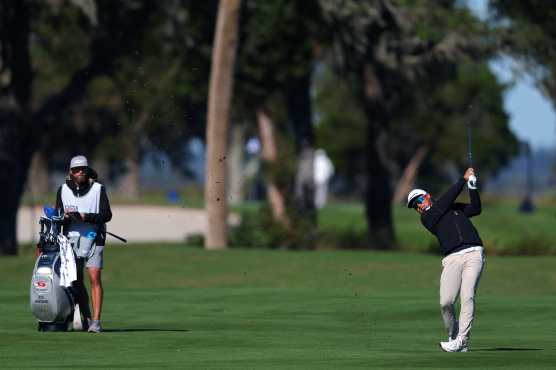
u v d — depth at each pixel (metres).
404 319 64.38
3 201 126.62
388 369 42.22
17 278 90.81
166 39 140.12
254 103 144.50
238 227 130.62
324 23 136.62
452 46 135.50
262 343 52.03
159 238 171.75
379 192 149.38
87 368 42.00
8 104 127.12
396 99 154.88
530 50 136.88
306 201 144.75
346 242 130.12
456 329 50.59
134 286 85.69
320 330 58.59
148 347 49.88
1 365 43.25
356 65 144.50
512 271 92.38
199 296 76.88
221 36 119.31
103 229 55.09
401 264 95.88
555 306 70.00
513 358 46.22
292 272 92.06
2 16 126.50
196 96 141.75
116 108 196.25
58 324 55.69
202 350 49.03
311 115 147.38
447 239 49.62
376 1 134.00
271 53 137.62
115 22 133.12
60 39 146.12
